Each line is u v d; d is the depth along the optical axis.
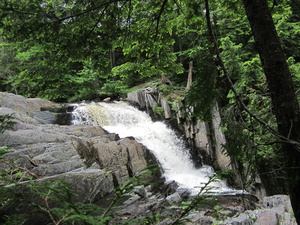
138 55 4.05
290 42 10.61
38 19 2.61
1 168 4.31
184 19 3.77
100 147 7.53
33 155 5.24
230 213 5.55
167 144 11.70
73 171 5.43
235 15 4.02
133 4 3.24
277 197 5.53
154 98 15.46
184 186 8.75
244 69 7.93
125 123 13.32
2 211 3.07
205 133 11.73
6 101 8.69
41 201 3.60
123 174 7.50
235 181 9.59
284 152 1.73
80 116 11.64
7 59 15.51
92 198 5.01
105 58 3.58
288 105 1.64
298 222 1.62
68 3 2.86
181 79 18.14
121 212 4.91
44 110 11.33
